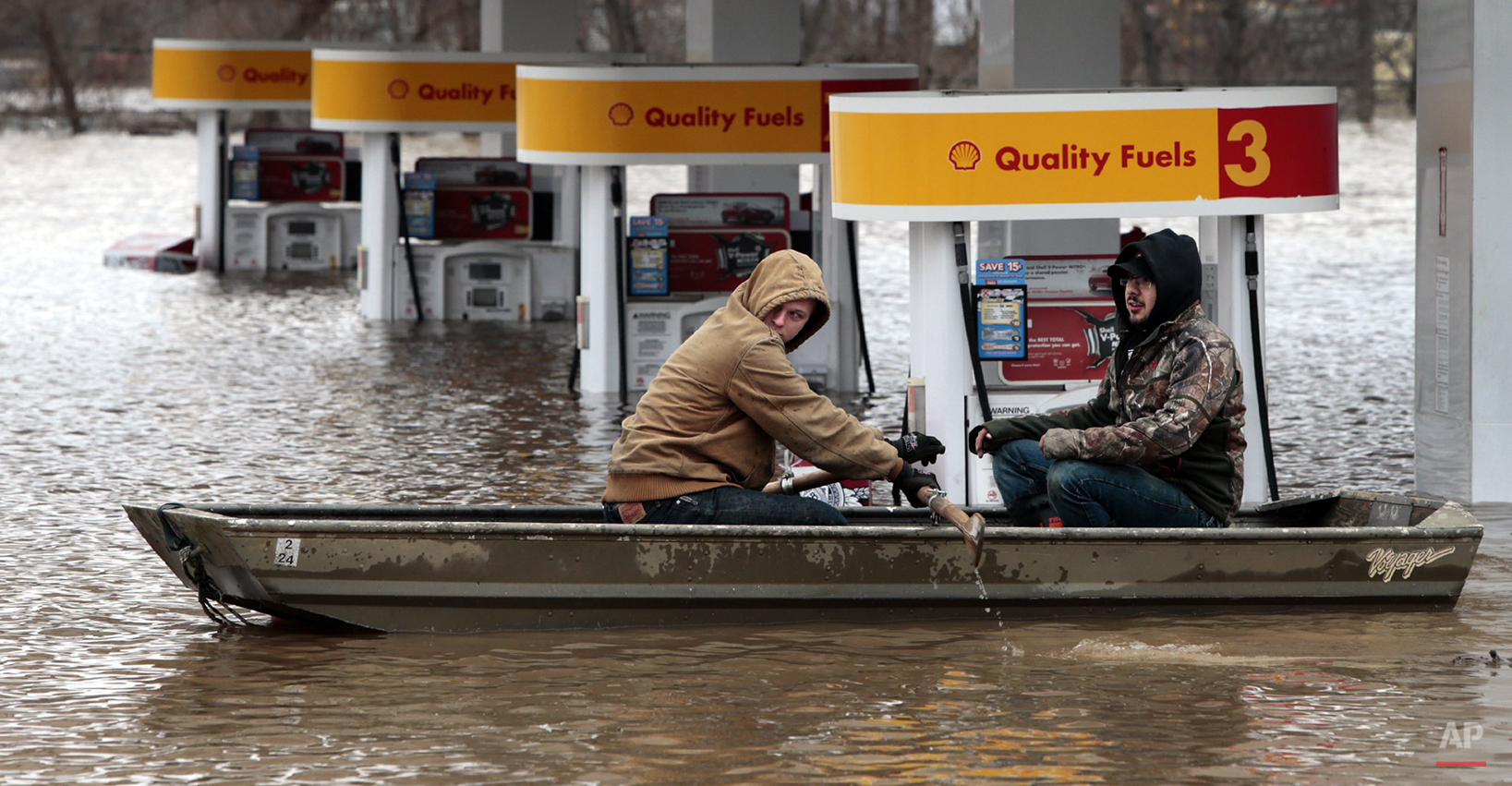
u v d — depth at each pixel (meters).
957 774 13.99
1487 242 24.83
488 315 49.28
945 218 22.30
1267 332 45.78
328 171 61.84
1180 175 22.56
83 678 16.83
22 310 48.97
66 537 23.19
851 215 22.81
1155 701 15.84
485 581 17.84
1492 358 25.00
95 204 82.00
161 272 60.31
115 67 147.00
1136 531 18.22
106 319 47.75
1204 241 23.84
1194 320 19.08
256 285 56.91
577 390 37.00
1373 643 17.72
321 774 14.12
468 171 49.69
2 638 18.23
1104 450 18.58
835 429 18.22
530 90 35.62
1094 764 14.23
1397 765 14.20
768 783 13.81
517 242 49.66
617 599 18.02
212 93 60.59
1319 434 31.45
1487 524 23.66
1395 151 118.06
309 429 31.98
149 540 18.72
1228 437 19.22
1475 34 24.59
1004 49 34.88
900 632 18.08
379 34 139.75
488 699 15.96
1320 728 15.11
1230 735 14.91
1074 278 24.48
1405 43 153.62
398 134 48.28
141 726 15.37
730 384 18.31
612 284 36.22
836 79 35.44
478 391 36.78
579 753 14.54
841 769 14.09
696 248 36.72
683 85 35.03
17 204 81.44
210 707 15.85
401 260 48.84
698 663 17.02
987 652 17.34
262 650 17.69
